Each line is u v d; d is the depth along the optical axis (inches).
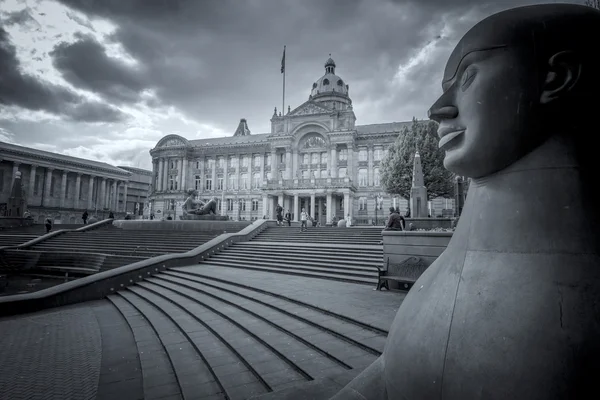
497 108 70.8
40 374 228.7
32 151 2476.6
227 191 2349.9
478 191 80.5
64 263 800.9
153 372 222.2
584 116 67.8
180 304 376.8
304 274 476.4
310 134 2126.0
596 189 66.7
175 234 948.0
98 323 359.3
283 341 233.6
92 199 2802.7
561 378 55.0
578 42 66.5
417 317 78.5
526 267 64.8
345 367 186.5
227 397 176.7
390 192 1259.8
